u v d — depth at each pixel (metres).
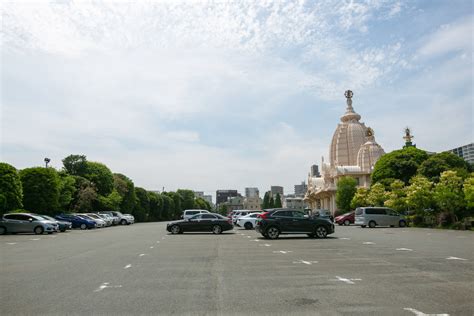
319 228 27.34
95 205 72.25
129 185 89.94
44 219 37.47
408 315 7.55
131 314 7.82
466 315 7.53
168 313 7.84
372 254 17.25
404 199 48.31
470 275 11.80
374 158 108.00
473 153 128.62
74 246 22.94
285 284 10.63
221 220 34.19
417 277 11.52
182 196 154.50
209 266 14.05
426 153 71.75
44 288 10.46
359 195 66.19
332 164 126.50
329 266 13.82
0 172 44.50
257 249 19.97
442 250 18.69
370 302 8.57
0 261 16.23
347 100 131.50
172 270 13.19
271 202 193.00
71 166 74.69
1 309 8.33
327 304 8.42
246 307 8.23
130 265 14.47
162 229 45.69
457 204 38.41
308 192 141.50
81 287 10.52
